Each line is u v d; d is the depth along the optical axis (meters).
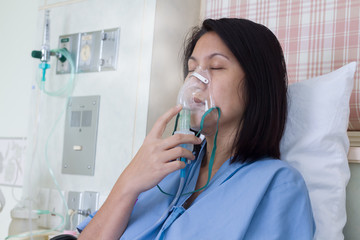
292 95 1.41
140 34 1.80
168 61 1.84
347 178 1.33
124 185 1.15
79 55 1.98
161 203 1.19
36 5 2.29
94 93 1.91
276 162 1.11
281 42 1.73
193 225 1.04
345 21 1.60
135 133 1.76
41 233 1.81
